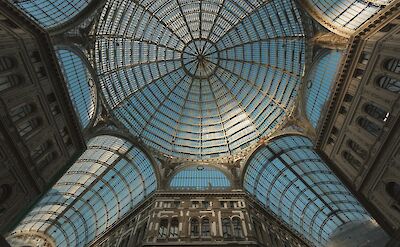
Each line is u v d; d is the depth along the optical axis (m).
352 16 30.02
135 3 39.47
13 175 23.44
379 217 25.11
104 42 37.75
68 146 30.12
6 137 22.58
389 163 22.92
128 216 37.72
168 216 32.41
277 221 37.72
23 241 39.03
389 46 22.66
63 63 29.86
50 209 40.31
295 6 36.53
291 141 41.19
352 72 26.88
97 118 37.75
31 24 24.95
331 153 30.09
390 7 23.75
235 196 36.69
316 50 36.09
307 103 38.22
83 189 41.81
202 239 28.67
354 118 26.70
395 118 22.05
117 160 42.09
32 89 24.91
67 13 30.77
